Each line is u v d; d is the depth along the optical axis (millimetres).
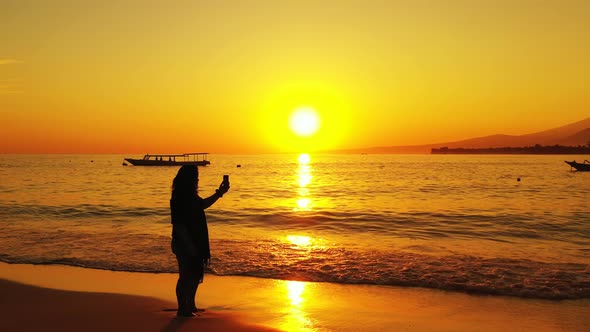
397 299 8086
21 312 6906
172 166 110375
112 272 9969
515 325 6742
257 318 6809
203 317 6613
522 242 14445
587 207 24859
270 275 9734
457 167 108500
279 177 65812
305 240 14562
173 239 6449
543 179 56688
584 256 12086
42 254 11695
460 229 17219
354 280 9344
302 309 7375
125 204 26062
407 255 11602
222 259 11125
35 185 45125
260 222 19156
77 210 22984
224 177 6410
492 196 32344
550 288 8703
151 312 6867
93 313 6824
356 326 6551
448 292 8539
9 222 18812
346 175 71000
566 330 6559
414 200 29438
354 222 19125
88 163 156875
